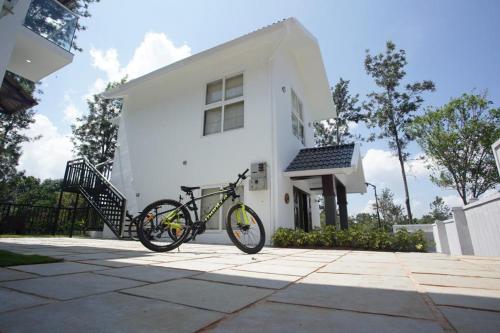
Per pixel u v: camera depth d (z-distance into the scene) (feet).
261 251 13.91
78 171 28.22
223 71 25.77
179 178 25.34
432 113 51.42
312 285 5.15
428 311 3.51
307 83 32.76
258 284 5.17
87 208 31.12
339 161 20.98
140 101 31.14
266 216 20.02
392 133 55.16
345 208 27.20
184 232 12.51
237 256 10.62
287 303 3.87
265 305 3.76
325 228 18.53
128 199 28.35
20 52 20.03
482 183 48.49
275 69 23.66
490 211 14.30
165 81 29.45
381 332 2.75
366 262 9.09
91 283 4.90
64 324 2.85
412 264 8.54
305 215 27.04
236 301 3.94
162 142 27.66
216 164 23.50
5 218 27.63
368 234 16.79
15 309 3.32
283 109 24.09
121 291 4.39
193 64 25.80
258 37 22.02
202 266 7.43
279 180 20.92
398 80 56.08
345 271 6.95
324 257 10.86
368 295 4.38
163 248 11.87
